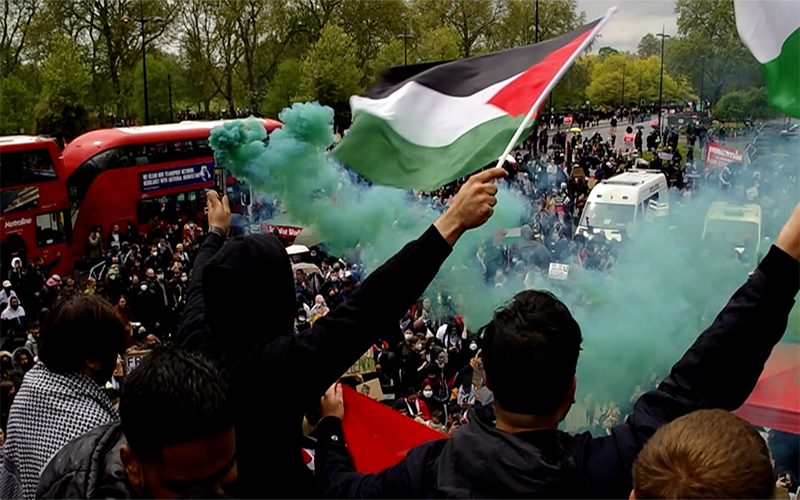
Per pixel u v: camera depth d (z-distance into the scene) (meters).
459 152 4.45
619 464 2.47
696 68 45.41
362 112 4.73
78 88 38.75
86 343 3.16
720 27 41.16
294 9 52.38
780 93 4.84
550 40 4.53
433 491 2.46
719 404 2.60
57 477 2.61
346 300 2.81
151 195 29.72
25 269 21.83
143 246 25.56
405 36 50.91
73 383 3.17
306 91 43.34
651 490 2.00
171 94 49.03
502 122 4.42
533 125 4.13
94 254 27.91
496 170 2.91
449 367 12.74
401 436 4.02
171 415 2.15
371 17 53.34
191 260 24.08
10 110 39.03
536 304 2.54
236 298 2.75
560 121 60.19
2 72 41.19
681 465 1.96
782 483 7.02
